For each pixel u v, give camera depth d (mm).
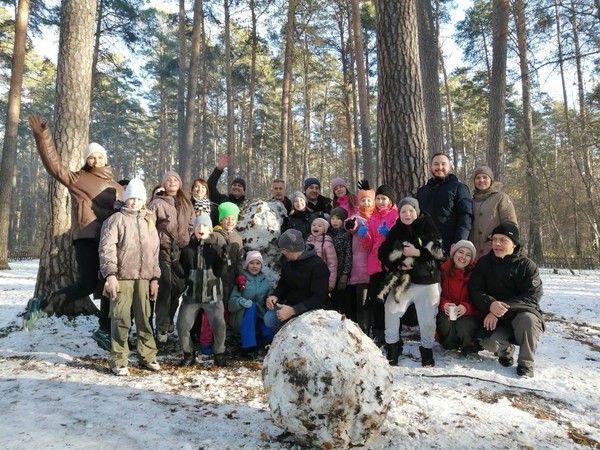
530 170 19484
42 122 3945
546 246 30828
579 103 17938
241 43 26266
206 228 4043
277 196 5941
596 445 2715
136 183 3779
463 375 3789
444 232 4766
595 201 19781
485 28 23562
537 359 4340
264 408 3035
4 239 14328
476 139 37906
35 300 4172
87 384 3354
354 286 4863
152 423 2676
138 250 3721
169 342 4727
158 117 40438
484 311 4082
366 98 14656
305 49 21422
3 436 2400
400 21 6156
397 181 6117
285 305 3979
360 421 2320
